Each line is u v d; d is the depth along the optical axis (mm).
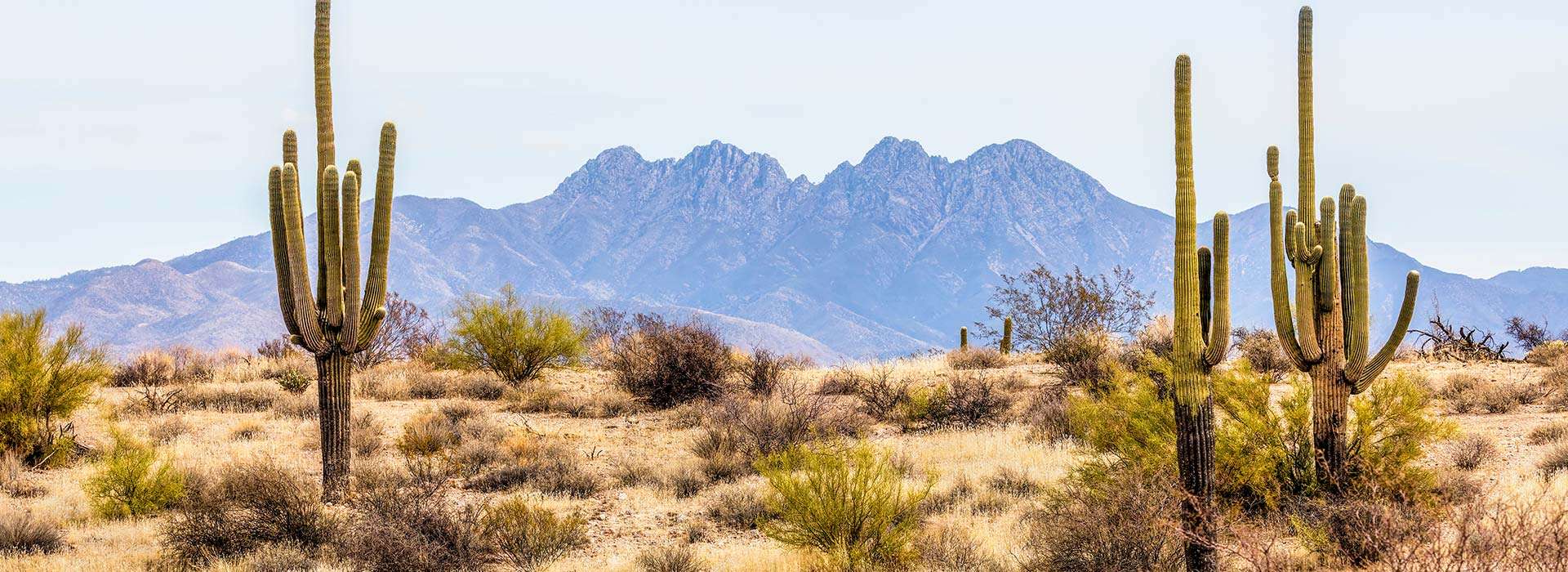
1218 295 9781
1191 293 9820
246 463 16766
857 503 12211
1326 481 11453
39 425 18781
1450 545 8727
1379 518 9586
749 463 18438
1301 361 11664
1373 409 12086
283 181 14812
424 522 12742
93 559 12594
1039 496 14734
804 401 22375
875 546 12148
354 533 12516
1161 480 10844
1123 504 10836
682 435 22219
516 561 12469
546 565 12445
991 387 24203
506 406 25766
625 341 27750
